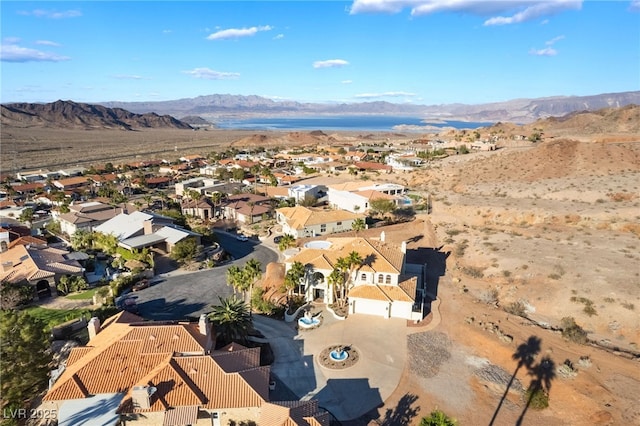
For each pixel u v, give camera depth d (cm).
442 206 9606
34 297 5666
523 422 3522
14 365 3534
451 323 5019
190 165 19350
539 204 8525
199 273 6644
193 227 9306
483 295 5712
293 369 4153
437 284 6134
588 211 7662
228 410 3278
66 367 3703
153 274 6494
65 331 4712
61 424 3008
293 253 6956
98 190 13438
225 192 12781
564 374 3991
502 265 6225
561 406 3681
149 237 7638
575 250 6288
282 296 5688
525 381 4000
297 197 11525
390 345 4575
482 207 8812
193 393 3250
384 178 13588
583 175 9812
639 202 7788
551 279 5575
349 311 5241
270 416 3098
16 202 12206
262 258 7400
